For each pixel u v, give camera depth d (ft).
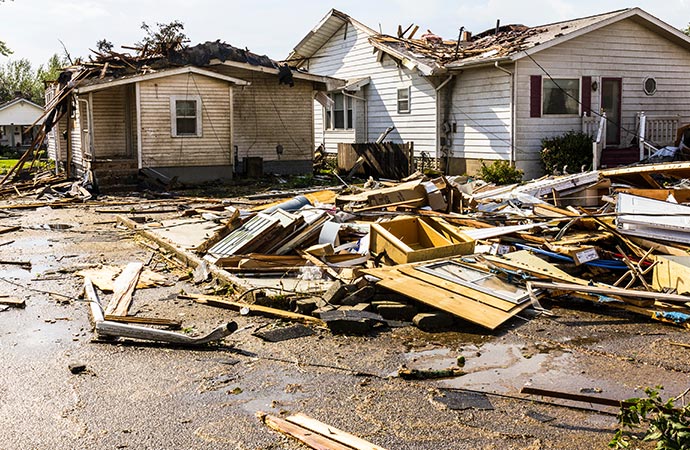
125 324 24.07
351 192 55.72
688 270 26.43
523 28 87.51
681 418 14.14
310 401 18.31
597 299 26.48
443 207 43.73
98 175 71.67
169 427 16.75
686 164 46.70
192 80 75.66
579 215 35.60
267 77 86.43
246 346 22.93
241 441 15.96
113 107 81.66
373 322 24.77
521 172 69.00
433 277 27.99
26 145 176.76
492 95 73.56
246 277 31.32
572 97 73.10
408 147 76.95
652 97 76.95
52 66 246.88
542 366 20.80
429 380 19.80
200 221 48.42
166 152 75.31
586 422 16.85
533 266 28.94
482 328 24.40
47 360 21.66
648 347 22.44
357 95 93.91
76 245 41.83
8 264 36.19
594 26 70.95
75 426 16.84
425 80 81.76
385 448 15.58
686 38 75.61
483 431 16.40
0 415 17.51
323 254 32.71
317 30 98.22
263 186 75.31
